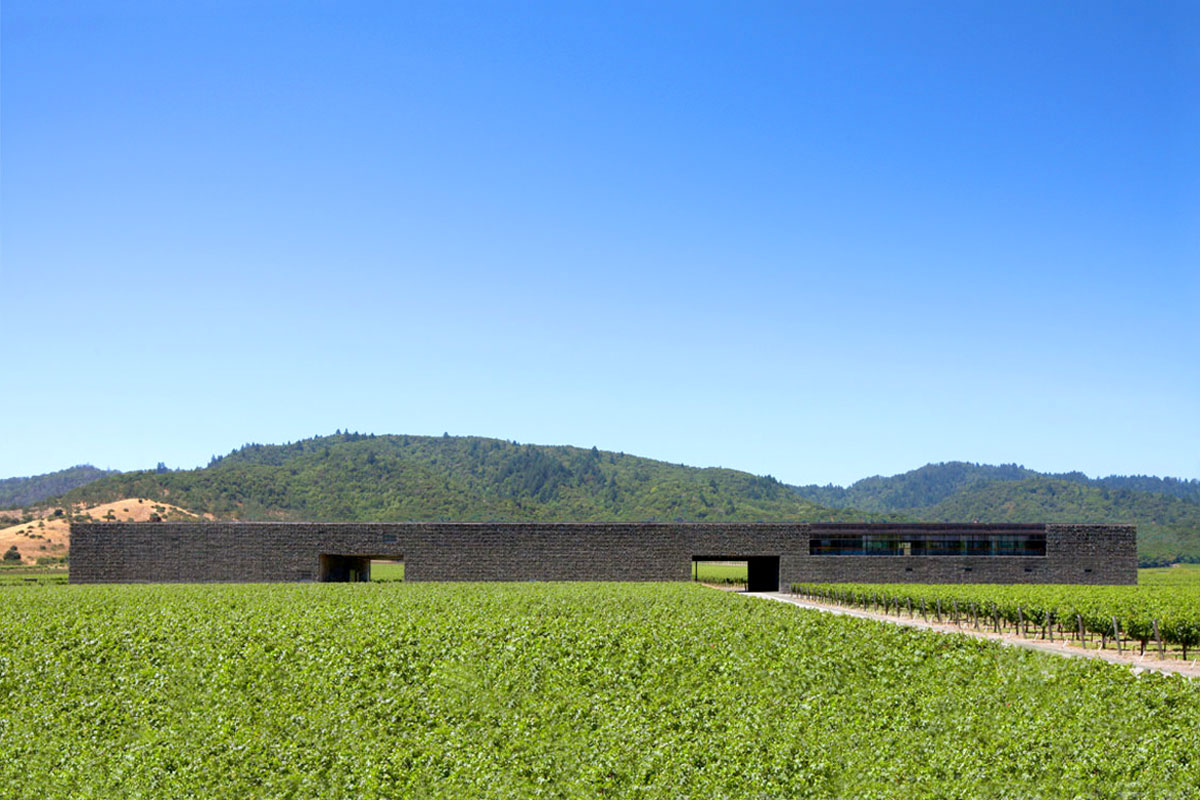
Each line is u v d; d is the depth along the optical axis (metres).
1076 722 19.47
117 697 22.98
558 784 17.17
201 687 24.08
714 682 24.33
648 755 18.27
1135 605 37.59
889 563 63.75
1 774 17.66
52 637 29.42
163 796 16.70
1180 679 23.09
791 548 63.84
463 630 29.92
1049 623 38.69
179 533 61.97
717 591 49.16
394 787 17.28
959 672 24.75
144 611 35.84
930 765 17.36
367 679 24.66
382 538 62.56
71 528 61.81
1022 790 15.93
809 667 25.30
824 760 17.67
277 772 17.70
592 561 63.03
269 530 62.06
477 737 19.98
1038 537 64.06
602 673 25.42
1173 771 16.47
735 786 16.80
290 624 31.14
